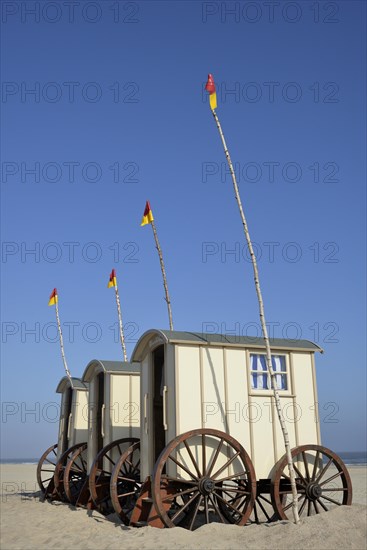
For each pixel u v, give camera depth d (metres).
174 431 12.51
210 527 11.12
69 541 11.52
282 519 12.30
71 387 20.78
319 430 13.88
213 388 13.06
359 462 99.06
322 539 9.85
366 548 9.56
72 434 20.05
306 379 14.16
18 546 11.26
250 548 9.82
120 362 17.88
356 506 11.46
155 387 15.33
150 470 13.91
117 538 11.20
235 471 12.76
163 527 12.11
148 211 20.77
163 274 20.38
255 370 13.62
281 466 12.63
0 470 55.09
